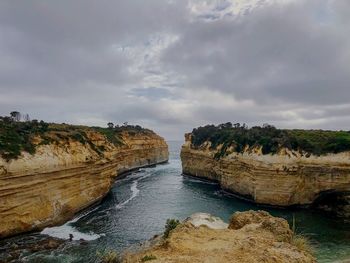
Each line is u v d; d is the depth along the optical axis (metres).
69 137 55.06
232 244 16.67
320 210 53.44
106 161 62.53
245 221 22.55
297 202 55.62
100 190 59.06
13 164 37.44
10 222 36.50
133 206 56.00
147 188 75.06
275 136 64.38
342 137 59.75
